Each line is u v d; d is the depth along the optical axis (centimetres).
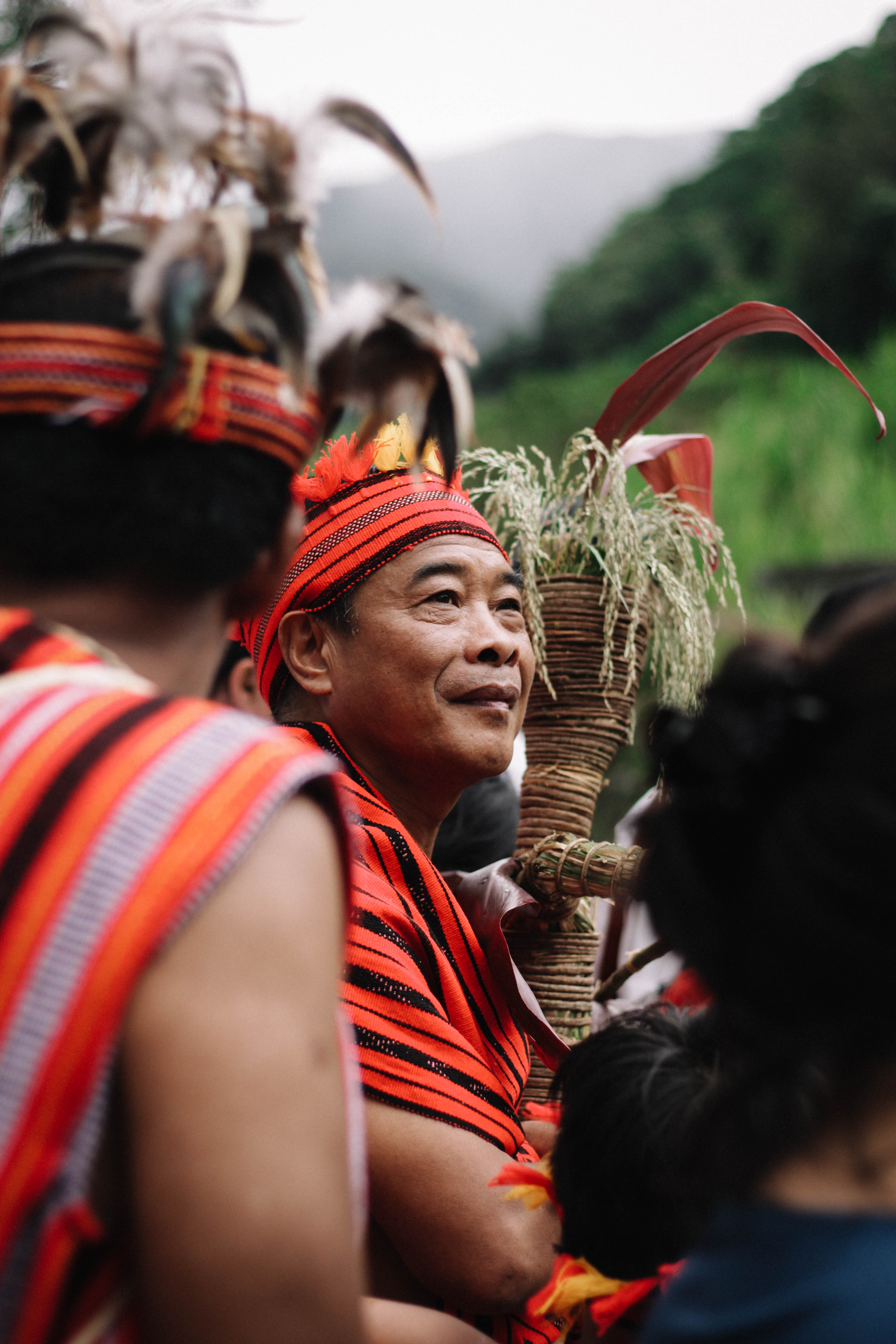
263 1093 53
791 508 1021
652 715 65
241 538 64
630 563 134
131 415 60
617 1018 91
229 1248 52
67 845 54
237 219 62
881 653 57
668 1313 59
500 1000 122
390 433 126
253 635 132
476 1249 100
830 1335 52
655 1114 81
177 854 54
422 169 71
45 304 62
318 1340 53
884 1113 57
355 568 122
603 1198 82
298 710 130
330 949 59
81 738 56
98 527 61
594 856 127
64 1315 53
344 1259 55
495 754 123
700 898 60
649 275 2547
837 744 57
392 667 121
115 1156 54
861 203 1803
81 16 68
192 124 66
